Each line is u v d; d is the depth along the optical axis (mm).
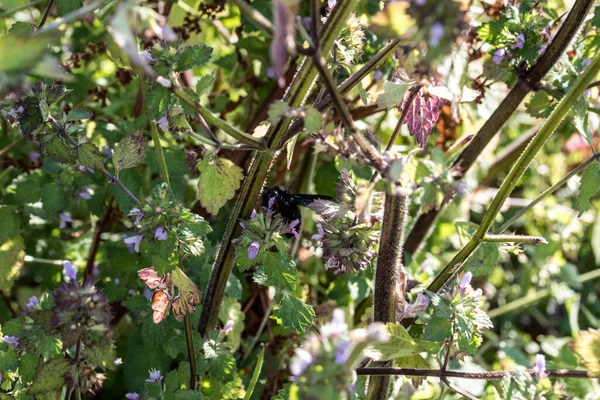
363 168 630
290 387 502
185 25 654
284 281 504
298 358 426
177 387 541
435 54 421
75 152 501
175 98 481
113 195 613
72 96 671
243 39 653
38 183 641
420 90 492
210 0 657
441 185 533
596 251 881
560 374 493
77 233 669
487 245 548
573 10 541
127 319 661
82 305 461
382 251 494
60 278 675
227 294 574
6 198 647
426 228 626
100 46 647
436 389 640
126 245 639
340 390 420
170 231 487
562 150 883
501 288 877
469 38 606
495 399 507
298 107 475
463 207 734
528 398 484
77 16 423
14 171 681
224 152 636
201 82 487
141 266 622
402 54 461
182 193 613
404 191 455
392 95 483
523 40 558
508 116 576
